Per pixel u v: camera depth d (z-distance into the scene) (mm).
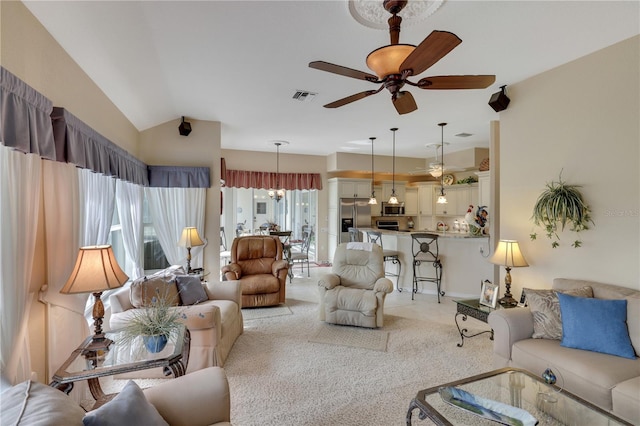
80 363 1925
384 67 1915
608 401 1854
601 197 2752
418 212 8281
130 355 1901
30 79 1831
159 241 4516
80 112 2541
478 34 2453
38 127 1775
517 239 3436
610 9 2162
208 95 3734
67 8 1905
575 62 2908
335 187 7680
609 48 2670
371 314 3688
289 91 3615
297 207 8828
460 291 5035
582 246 2898
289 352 3135
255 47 2631
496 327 2617
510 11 2170
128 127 3979
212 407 1513
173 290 3064
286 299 5000
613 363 2029
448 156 7625
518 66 3035
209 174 4734
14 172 1611
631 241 2580
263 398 2373
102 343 1967
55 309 2084
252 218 8727
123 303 2736
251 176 7270
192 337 2645
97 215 2789
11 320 1591
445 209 7801
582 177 2881
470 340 3438
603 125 2727
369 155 7750
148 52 2652
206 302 3287
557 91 3053
